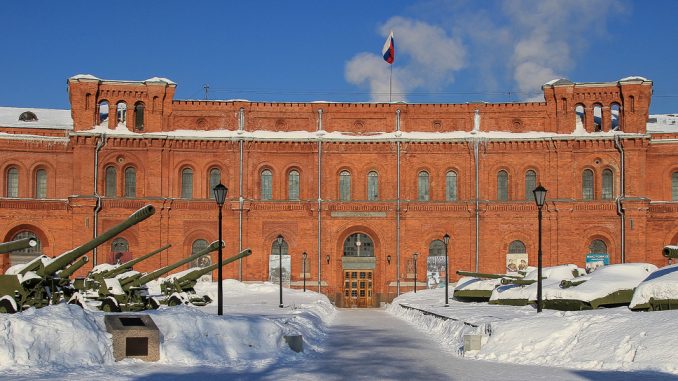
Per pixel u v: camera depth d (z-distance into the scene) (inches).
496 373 840.9
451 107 2573.8
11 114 2728.8
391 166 2549.2
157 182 2475.4
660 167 2524.6
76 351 868.0
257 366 915.4
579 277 1508.4
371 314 2085.4
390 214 2529.5
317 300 2117.4
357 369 890.7
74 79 2468.0
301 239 2524.6
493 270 2509.8
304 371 872.9
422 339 1289.4
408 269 2524.6
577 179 2507.4
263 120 2566.4
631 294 1339.8
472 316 1336.1
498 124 2564.0
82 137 2436.0
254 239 2516.0
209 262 2501.2
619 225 2461.9
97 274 1526.8
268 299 2119.8
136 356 922.7
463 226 2527.1
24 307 1115.9
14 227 2434.8
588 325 980.6
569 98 2522.1
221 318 1049.5
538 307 1245.7
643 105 2488.9
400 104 2576.3
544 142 2507.4
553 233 2488.9
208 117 2544.3
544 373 828.0
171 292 1736.0
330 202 2519.7
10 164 2475.4
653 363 825.5
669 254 1189.7
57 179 2497.5
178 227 2486.5
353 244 2573.8
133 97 2509.8
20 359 820.6
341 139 2534.5
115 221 2440.9
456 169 2556.6
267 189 2556.6
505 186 2544.3
